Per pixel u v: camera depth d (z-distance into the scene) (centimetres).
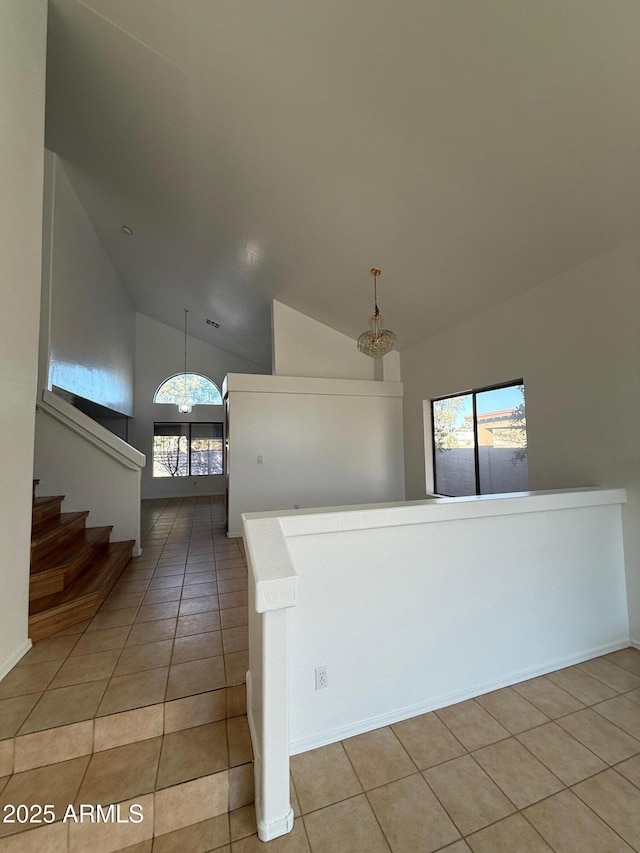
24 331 189
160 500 767
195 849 124
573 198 227
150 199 384
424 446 502
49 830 121
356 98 212
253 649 155
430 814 134
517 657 212
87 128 315
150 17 205
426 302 400
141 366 802
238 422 486
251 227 371
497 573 207
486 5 155
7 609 175
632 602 244
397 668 181
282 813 129
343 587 170
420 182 253
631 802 138
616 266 251
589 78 168
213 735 154
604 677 214
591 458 270
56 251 365
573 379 284
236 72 221
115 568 294
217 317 671
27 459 193
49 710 150
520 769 153
